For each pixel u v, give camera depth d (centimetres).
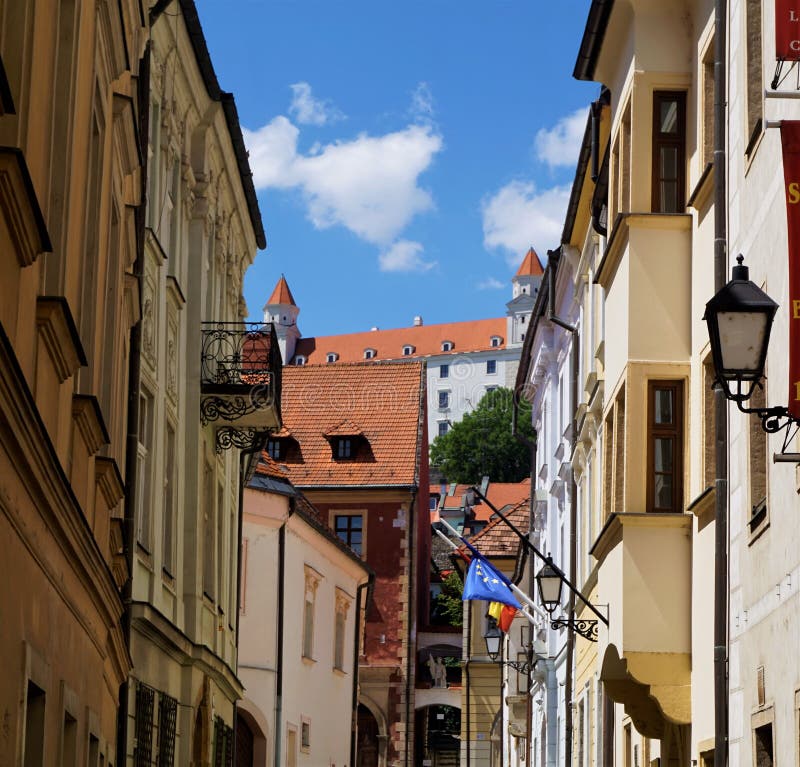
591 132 2981
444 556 10388
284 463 7131
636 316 2092
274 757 4616
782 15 1384
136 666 2294
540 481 5112
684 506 2080
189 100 2803
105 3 1459
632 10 2172
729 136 1795
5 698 1039
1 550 1002
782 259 1514
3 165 944
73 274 1348
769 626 1549
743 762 1669
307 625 5112
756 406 1653
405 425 7275
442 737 9781
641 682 2055
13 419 973
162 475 2559
